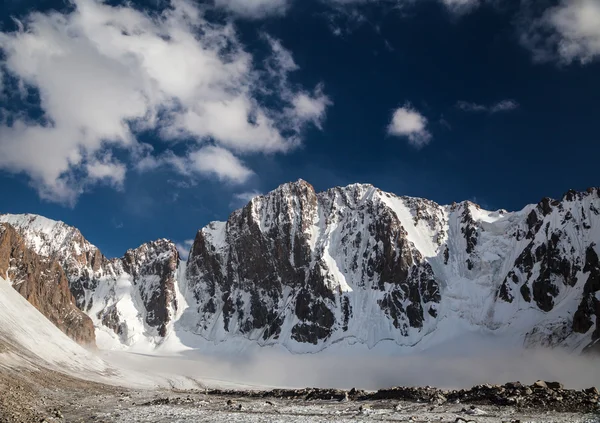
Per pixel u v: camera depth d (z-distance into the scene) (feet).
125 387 352.69
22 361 291.17
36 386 242.17
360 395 195.31
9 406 155.84
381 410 161.58
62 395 237.25
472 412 145.48
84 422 156.46
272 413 166.20
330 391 207.21
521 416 136.26
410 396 178.50
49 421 146.82
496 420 131.75
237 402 204.13
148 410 184.24
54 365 338.54
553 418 130.11
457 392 174.60
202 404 202.28
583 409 137.49
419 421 135.85
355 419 143.84
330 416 153.28
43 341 369.71
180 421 150.20
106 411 185.57
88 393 262.67
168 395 279.90
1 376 220.23
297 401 201.67
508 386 167.32
